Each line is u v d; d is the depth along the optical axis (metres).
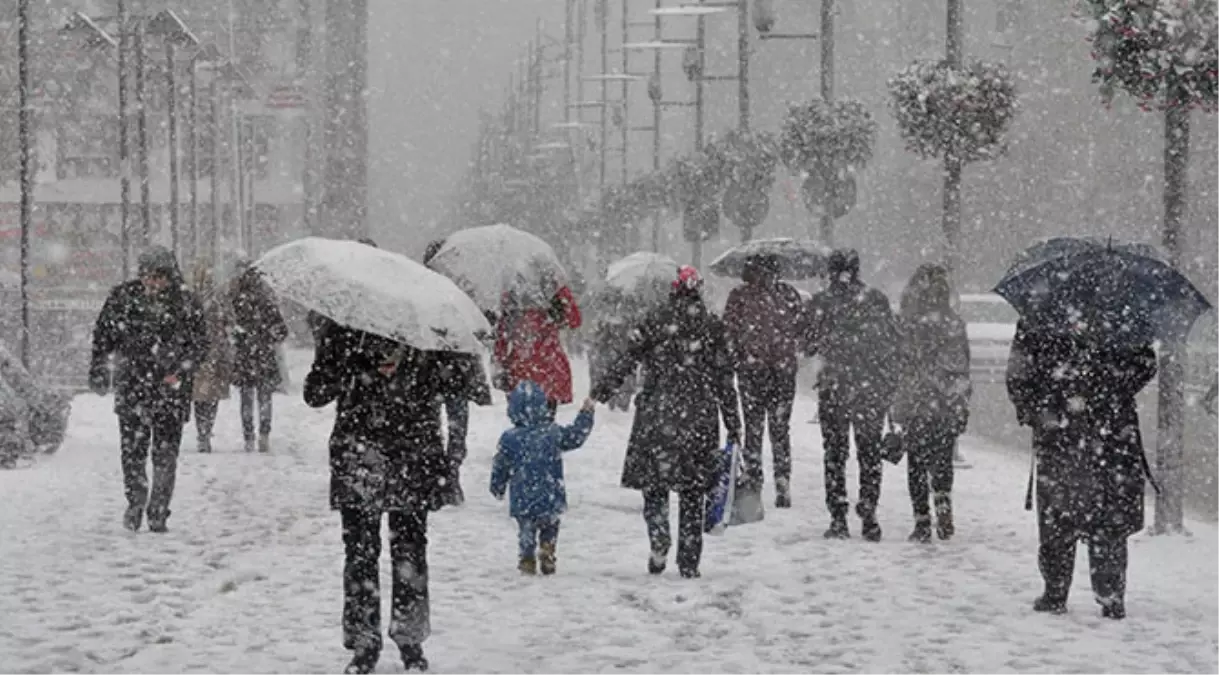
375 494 16.09
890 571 22.97
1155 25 25.80
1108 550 19.75
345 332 16.34
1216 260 87.56
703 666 17.12
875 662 17.39
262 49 124.12
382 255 16.27
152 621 19.05
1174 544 26.33
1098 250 19.67
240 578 21.95
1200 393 45.62
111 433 42.69
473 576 22.27
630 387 50.47
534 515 22.23
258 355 37.59
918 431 25.47
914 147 39.03
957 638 18.59
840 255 25.66
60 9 112.56
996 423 49.38
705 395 22.16
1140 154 99.31
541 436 22.22
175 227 72.56
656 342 22.19
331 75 117.19
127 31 62.97
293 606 20.03
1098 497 19.66
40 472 33.84
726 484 25.27
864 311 25.52
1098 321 19.50
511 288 28.62
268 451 38.28
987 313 71.12
